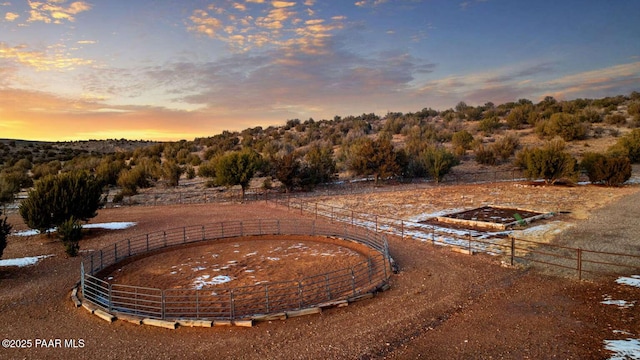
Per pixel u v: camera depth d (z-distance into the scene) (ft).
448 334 32.71
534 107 282.36
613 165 113.19
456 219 78.64
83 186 82.23
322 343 31.86
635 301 37.86
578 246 57.88
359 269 52.54
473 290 42.73
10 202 119.14
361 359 29.19
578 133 185.88
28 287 48.91
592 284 43.14
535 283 44.21
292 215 95.35
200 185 157.38
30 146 342.44
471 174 154.81
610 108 248.52
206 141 338.75
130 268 56.90
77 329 35.99
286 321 36.37
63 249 67.97
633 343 29.68
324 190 134.82
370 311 38.09
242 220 90.63
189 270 54.95
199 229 82.84
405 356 29.43
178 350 31.40
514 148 181.06
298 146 266.57
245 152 134.92
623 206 85.81
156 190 148.66
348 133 272.31
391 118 326.24
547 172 120.98
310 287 46.06
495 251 57.57
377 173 143.84
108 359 30.19
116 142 427.74
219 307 38.65
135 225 88.94
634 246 56.49
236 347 31.63
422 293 42.42
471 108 329.31
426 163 143.43
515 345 30.35
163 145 312.29
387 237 69.56
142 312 39.19
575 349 29.30
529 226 72.13
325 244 68.18
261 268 54.85
